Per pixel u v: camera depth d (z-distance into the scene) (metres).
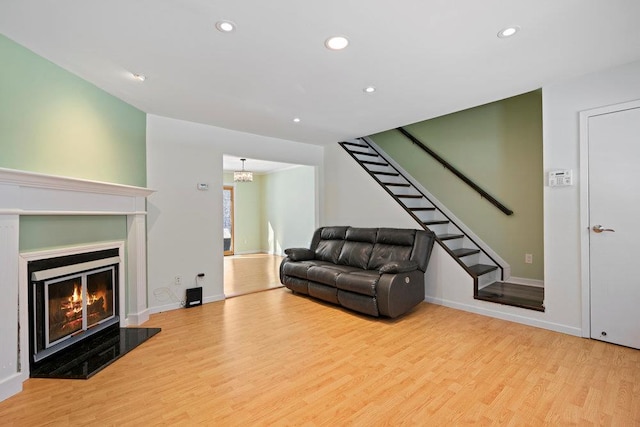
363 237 4.39
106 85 2.87
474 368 2.32
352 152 5.17
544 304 3.09
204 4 1.74
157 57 2.36
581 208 2.83
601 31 2.05
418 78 2.77
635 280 2.58
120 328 3.16
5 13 1.82
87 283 2.84
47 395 2.02
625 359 2.42
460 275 3.72
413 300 3.55
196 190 4.05
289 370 2.32
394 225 4.48
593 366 2.32
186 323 3.34
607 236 2.71
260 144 4.77
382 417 1.78
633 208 2.58
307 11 1.81
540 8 1.80
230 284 5.16
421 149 5.18
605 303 2.72
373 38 2.11
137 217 3.34
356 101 3.33
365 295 3.42
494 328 3.12
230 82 2.82
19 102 2.20
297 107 3.50
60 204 2.47
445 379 2.18
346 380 2.18
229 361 2.47
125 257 3.28
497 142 4.30
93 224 2.91
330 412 1.83
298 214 7.90
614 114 2.65
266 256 8.44
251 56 2.35
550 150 3.01
